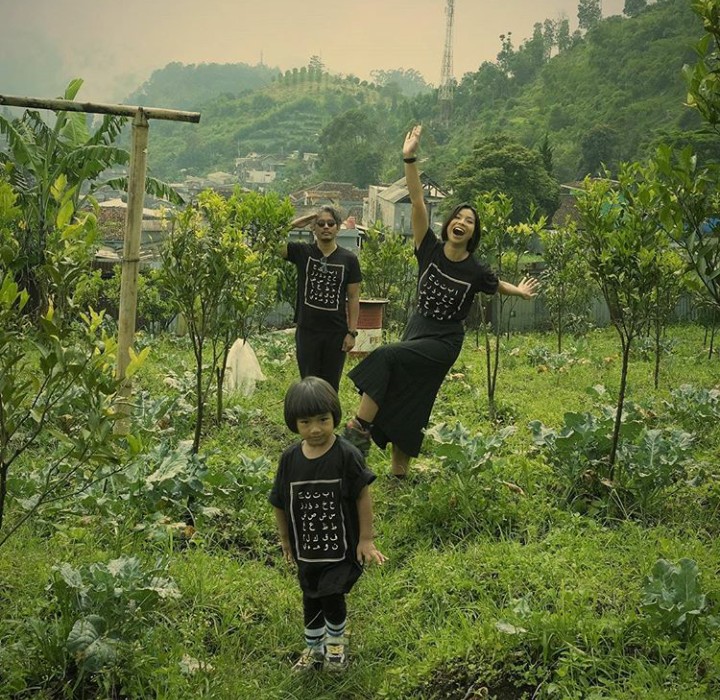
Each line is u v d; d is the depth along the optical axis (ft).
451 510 18.54
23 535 16.78
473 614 14.53
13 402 12.00
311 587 13.52
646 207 19.63
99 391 12.26
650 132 385.70
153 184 60.90
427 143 526.98
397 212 247.09
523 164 185.47
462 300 20.36
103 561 15.58
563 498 19.38
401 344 20.12
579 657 12.80
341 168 451.94
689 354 51.24
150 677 12.50
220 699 12.28
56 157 58.75
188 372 32.35
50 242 13.78
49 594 14.47
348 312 25.35
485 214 30.42
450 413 29.68
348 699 12.92
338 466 13.32
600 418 20.80
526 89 629.10
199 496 18.62
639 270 19.40
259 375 32.63
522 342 59.36
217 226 22.74
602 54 560.61
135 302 19.70
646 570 15.67
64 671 12.46
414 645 14.06
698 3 13.24
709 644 13.08
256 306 30.60
